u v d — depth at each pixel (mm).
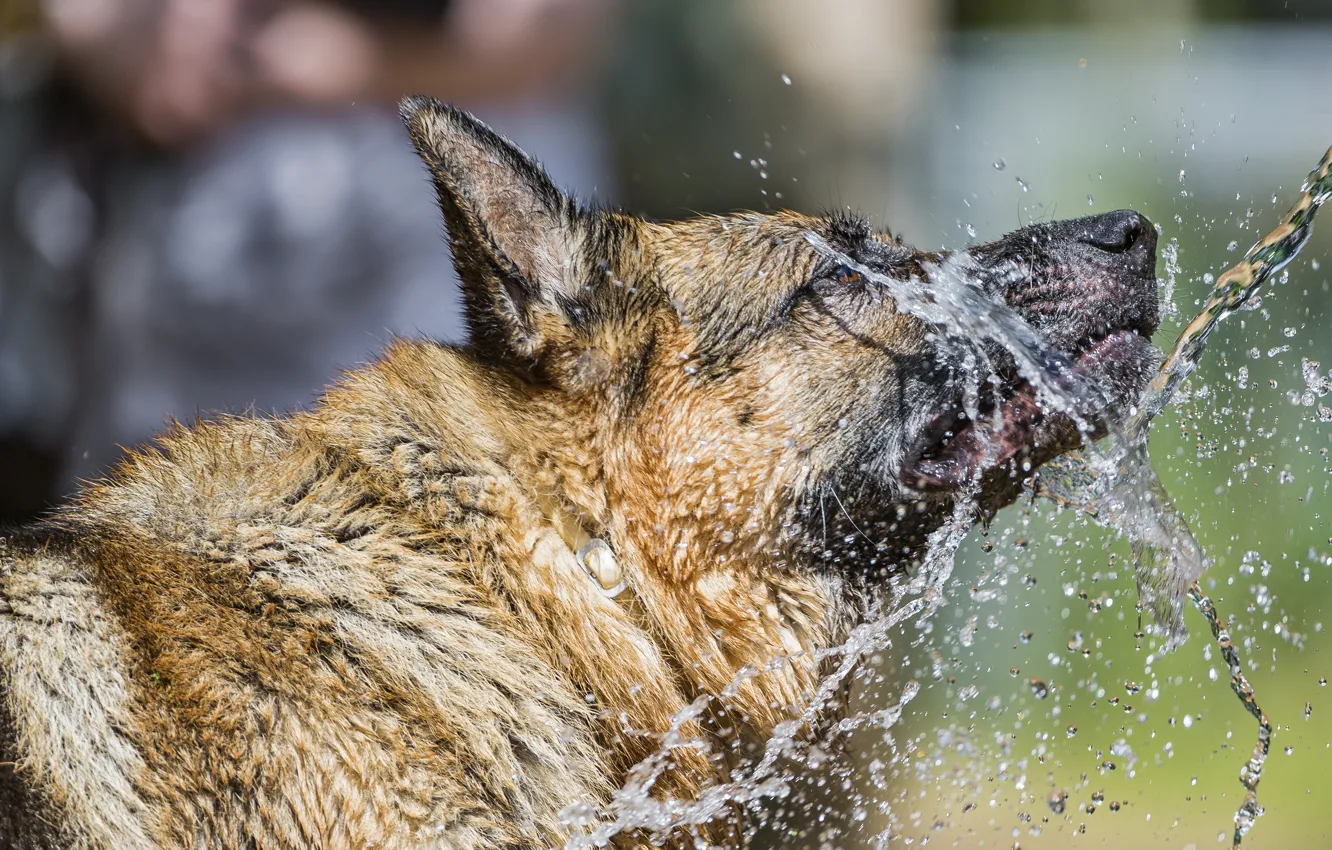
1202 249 11609
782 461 6191
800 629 6340
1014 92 15484
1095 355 6543
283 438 5883
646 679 5867
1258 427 10875
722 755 6316
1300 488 11016
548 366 5992
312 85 9711
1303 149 14125
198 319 9500
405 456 5699
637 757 5871
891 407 6352
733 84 13812
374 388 5980
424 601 5410
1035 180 14234
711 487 6102
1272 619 11141
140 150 9711
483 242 5773
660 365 6176
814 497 6254
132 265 9578
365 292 9734
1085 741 10781
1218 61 15445
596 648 5766
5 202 9625
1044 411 6426
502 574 5652
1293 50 15234
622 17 12844
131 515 5621
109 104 9531
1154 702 11086
